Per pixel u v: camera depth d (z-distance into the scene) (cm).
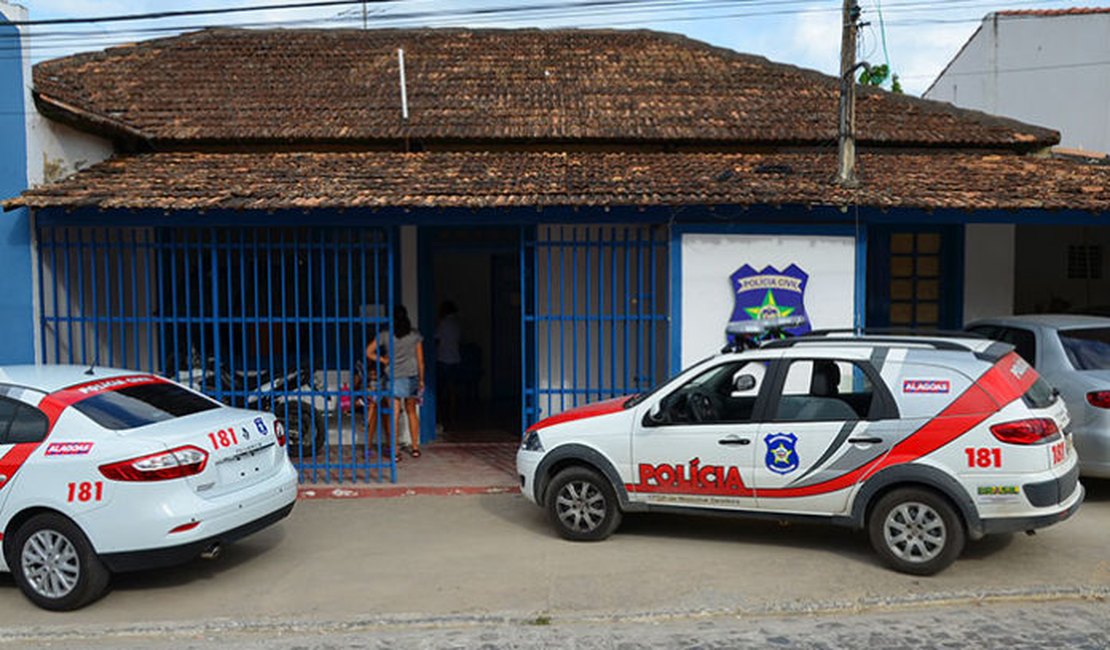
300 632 538
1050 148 1120
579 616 544
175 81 1209
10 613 567
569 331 1005
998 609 547
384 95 1179
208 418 626
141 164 984
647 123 1098
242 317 874
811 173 951
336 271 872
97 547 554
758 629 523
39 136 892
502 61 1295
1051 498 567
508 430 1159
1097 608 546
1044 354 784
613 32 1384
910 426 591
